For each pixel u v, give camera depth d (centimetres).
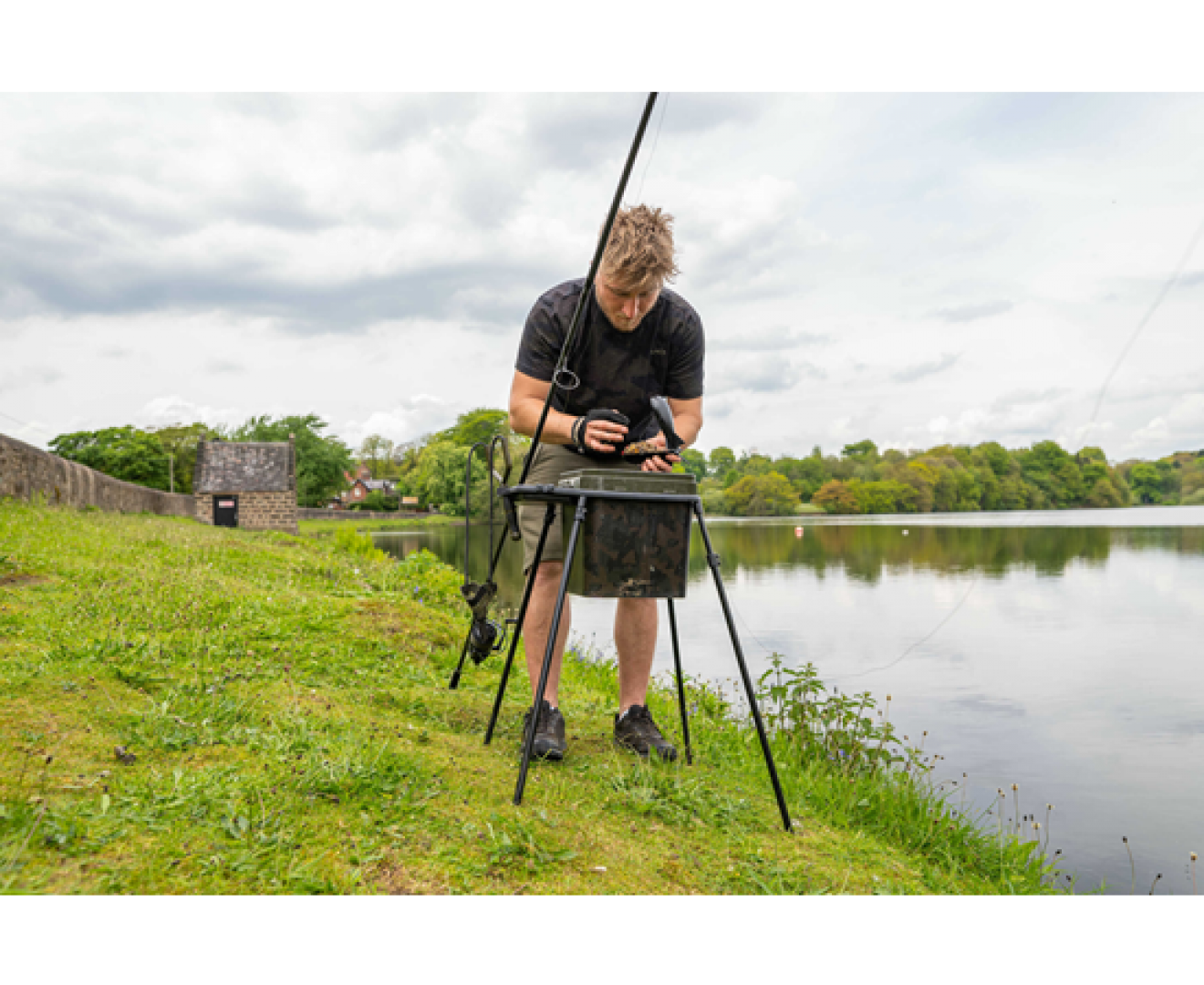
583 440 225
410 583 725
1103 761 369
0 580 396
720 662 607
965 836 263
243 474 3909
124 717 204
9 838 131
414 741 229
